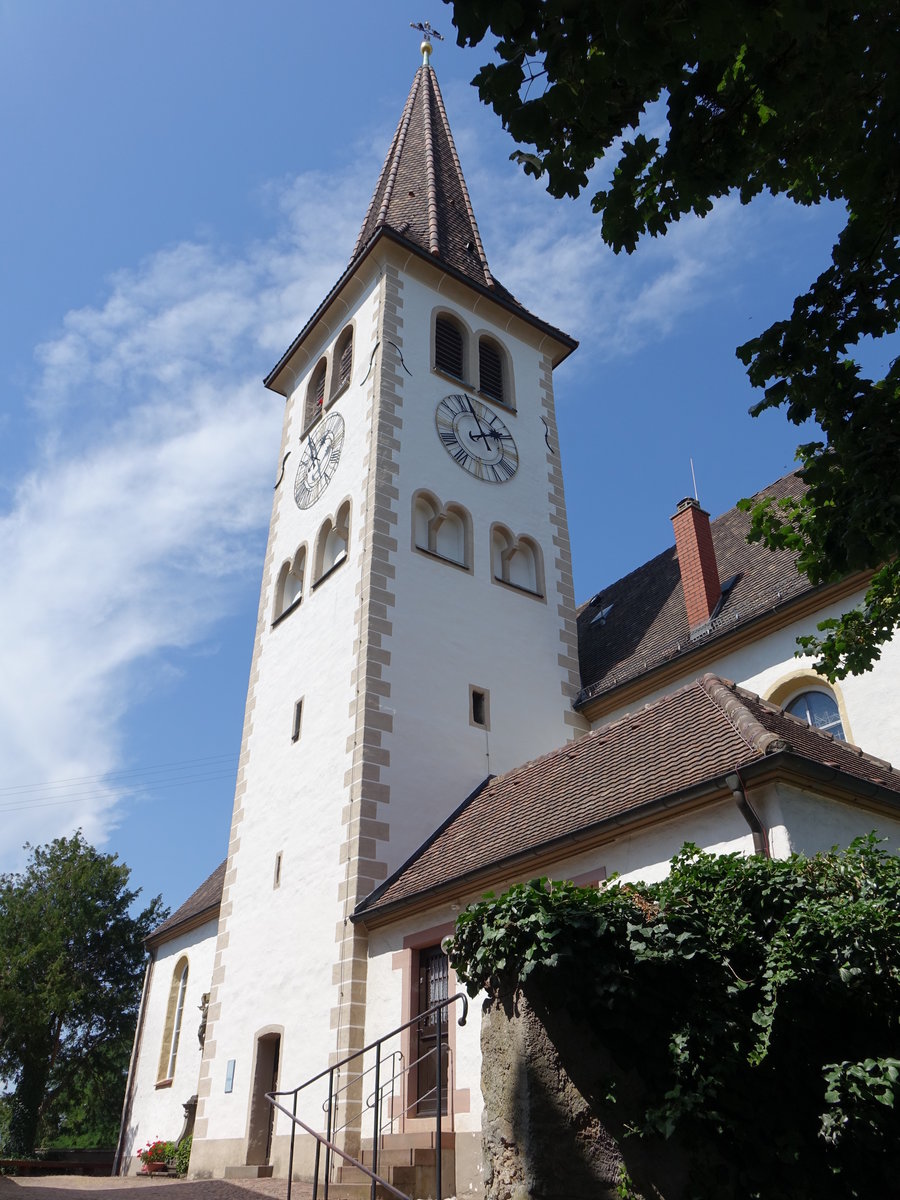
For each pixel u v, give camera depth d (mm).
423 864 16641
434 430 23172
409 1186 12344
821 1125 7000
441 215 28500
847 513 7609
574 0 5812
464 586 21438
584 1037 7027
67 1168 27484
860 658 10352
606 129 6707
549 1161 6664
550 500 24891
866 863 8195
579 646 25281
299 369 28250
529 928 7328
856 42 5852
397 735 18438
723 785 11258
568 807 14180
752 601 19203
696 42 5824
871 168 6773
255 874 19750
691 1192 6562
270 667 22609
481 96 6426
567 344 27922
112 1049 46781
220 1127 17609
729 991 7312
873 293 7469
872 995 7422
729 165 6812
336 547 22656
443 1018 13961
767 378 7836
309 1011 16516
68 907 45312
